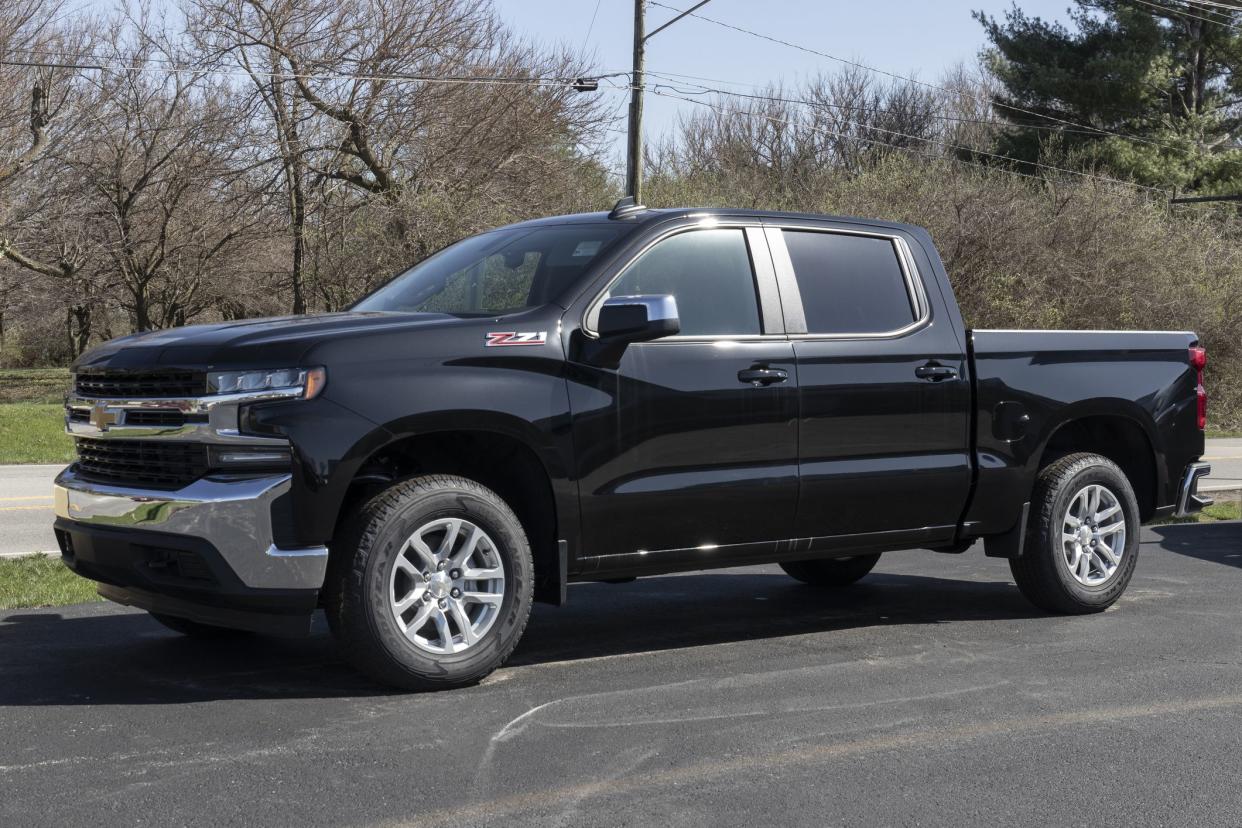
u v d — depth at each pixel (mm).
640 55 24406
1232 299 30844
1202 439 7270
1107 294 30125
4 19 27219
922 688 5141
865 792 3871
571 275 5441
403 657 4867
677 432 5445
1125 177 38625
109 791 3801
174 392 4797
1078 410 6695
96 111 29766
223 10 27516
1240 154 40406
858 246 6203
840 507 5922
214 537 4633
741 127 59000
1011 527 6574
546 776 3980
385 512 4816
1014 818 3674
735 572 8445
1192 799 3846
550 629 6402
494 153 29812
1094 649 5910
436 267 6125
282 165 28859
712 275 5699
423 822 3574
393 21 28609
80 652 5707
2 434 21453
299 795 3779
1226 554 9141
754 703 4887
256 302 39531
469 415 4941
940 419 6211
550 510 5297
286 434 4656
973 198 30469
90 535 5008
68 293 37094
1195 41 41656
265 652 5711
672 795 3824
